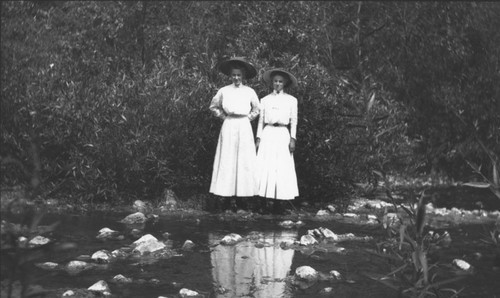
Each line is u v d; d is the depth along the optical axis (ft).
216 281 17.94
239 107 31.55
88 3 44.27
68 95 34.17
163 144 33.19
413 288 10.39
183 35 41.73
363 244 23.99
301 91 34.88
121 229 26.17
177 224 28.09
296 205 34.65
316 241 24.03
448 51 46.44
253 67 31.81
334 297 16.33
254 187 31.60
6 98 34.73
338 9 48.37
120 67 41.86
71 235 24.29
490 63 44.98
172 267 19.61
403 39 47.62
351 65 42.34
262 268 19.74
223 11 43.83
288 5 40.91
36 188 7.25
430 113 46.73
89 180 32.14
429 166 45.24
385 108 39.81
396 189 39.83
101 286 16.33
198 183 35.09
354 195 36.99
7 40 39.96
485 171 43.37
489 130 42.37
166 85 34.55
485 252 22.66
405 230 10.72
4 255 6.93
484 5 47.16
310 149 35.14
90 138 32.63
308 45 41.42
